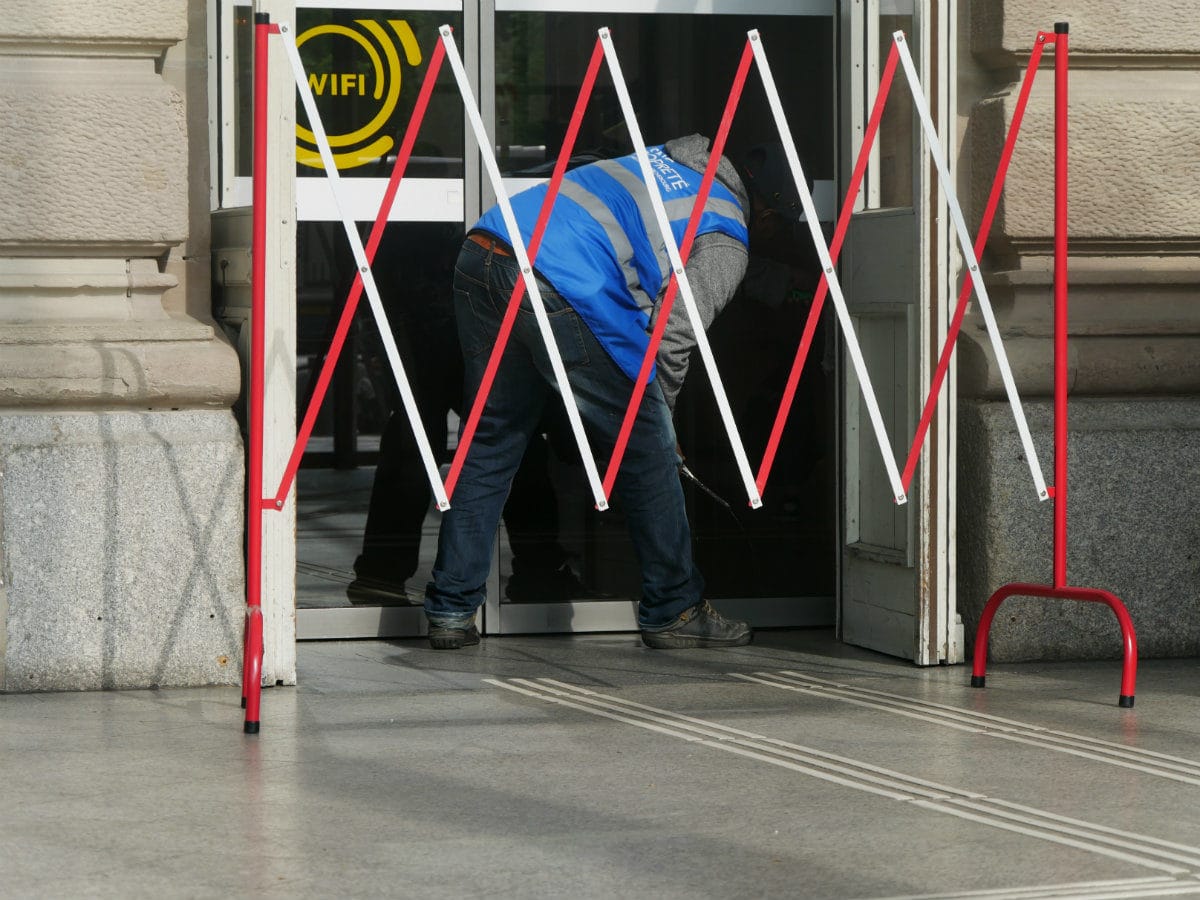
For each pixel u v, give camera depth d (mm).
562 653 6617
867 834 4156
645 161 5328
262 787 4555
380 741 5098
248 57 6137
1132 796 4523
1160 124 6590
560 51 6820
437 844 4051
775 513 7164
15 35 5695
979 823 4254
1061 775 4738
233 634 5820
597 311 6188
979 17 6605
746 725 5344
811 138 7051
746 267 6621
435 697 5758
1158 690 5953
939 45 6215
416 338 6746
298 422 6707
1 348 5672
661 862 3920
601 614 7066
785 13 6992
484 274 6266
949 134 6227
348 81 6660
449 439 6766
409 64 6703
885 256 6531
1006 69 6609
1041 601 6477
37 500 5633
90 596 5691
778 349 7105
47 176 5723
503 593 7000
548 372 6273
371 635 6871
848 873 3848
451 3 6711
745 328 7082
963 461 6582
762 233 7047
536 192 6352
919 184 6238
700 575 6812
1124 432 6516
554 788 4566
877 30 6680
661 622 6715
